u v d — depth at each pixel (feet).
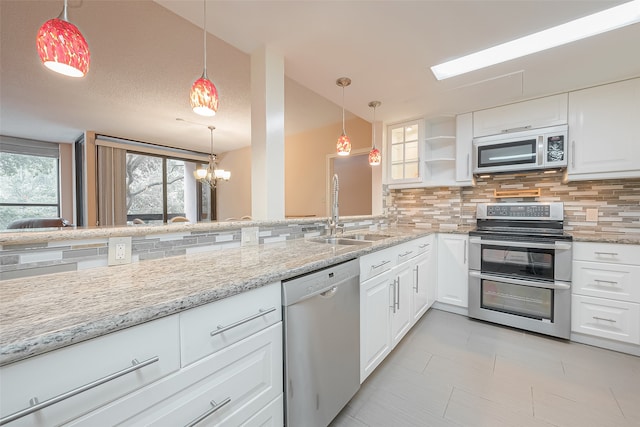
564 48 5.71
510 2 4.58
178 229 4.40
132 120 13.97
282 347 3.52
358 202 19.61
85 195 16.33
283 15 4.94
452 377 5.68
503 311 7.96
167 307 2.28
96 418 1.95
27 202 17.29
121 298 2.40
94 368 1.94
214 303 2.71
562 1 4.51
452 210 10.23
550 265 7.29
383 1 4.60
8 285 2.81
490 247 8.18
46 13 6.29
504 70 6.66
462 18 4.99
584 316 6.93
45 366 1.75
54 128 15.33
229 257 4.32
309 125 14.97
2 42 7.41
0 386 1.59
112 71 8.96
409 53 6.09
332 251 4.83
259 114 5.98
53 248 3.30
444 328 7.93
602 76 6.86
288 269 3.51
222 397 2.79
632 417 4.55
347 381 4.62
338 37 5.57
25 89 10.30
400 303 6.66
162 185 19.84
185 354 2.48
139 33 7.00
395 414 4.71
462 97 8.23
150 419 2.25
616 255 6.56
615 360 6.23
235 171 21.01
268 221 5.80
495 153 8.61
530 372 5.83
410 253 7.28
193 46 7.56
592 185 8.04
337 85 7.59
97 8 6.10
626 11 4.77
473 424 4.47
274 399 3.41
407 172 10.48
